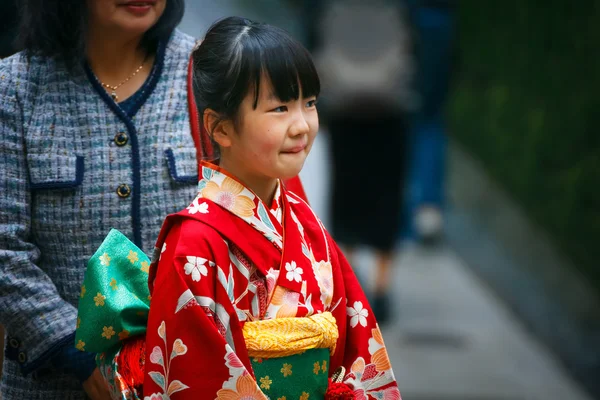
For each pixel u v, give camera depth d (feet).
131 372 20.35
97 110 23.25
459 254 76.02
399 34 58.23
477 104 91.97
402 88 58.23
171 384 18.97
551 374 52.37
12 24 27.37
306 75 19.35
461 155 97.09
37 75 23.16
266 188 20.47
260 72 18.97
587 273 59.77
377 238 59.26
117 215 23.13
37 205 23.00
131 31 23.07
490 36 87.35
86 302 20.66
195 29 98.43
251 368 19.21
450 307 63.41
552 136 68.44
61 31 22.86
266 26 19.81
